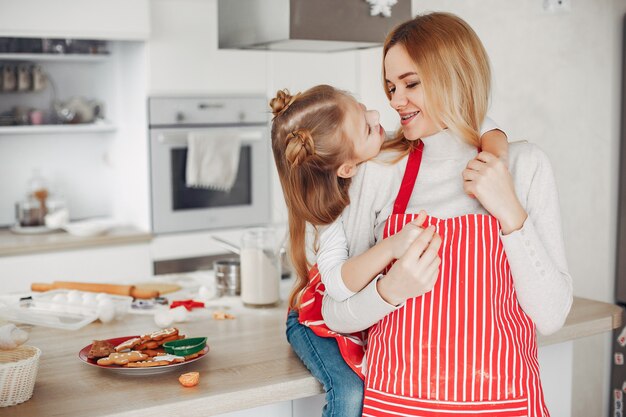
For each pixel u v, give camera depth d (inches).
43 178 150.3
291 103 57.1
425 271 51.3
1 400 53.2
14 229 146.7
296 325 65.2
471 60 55.1
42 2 131.1
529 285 54.0
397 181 58.9
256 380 58.9
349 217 59.8
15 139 153.9
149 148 142.2
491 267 53.2
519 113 109.8
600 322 74.1
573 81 112.8
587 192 114.9
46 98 154.6
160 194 144.3
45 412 52.7
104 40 151.1
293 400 66.2
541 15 110.3
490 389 53.4
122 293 85.7
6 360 56.5
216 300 85.4
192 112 144.5
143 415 53.2
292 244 61.7
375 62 129.0
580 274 115.4
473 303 53.2
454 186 56.6
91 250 140.0
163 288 89.4
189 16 142.5
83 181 162.1
